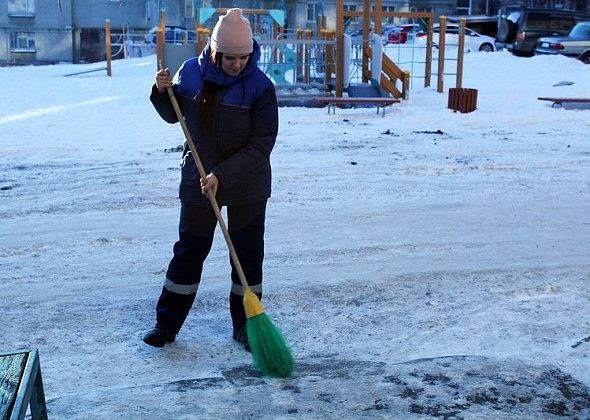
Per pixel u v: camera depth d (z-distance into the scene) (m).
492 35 39.56
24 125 13.09
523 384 3.66
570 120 14.09
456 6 56.25
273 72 18.11
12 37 50.19
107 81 22.75
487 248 6.06
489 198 7.81
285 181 8.58
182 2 49.16
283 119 14.38
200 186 3.98
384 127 13.37
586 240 6.31
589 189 8.31
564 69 23.25
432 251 5.98
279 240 6.25
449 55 28.98
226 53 3.78
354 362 3.96
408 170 9.30
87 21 50.47
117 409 3.37
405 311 4.73
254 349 3.75
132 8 50.34
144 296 5.01
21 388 2.38
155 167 9.35
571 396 3.56
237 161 3.90
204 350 4.16
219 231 6.48
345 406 3.43
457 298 4.95
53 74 26.50
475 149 10.91
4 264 5.64
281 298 4.96
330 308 4.79
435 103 17.34
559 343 4.20
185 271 4.12
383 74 17.62
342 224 6.75
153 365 3.96
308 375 3.79
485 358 3.96
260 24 22.80
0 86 21.17
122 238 6.29
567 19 28.89
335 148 10.98
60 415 3.31
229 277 5.38
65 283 5.24
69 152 10.52
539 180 8.77
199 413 3.35
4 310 4.74
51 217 6.93
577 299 4.93
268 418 3.31
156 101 4.04
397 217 7.01
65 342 4.27
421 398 3.51
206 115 3.90
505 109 15.74
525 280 5.29
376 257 5.83
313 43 17.28
